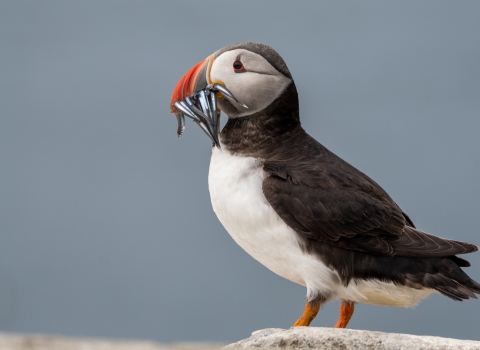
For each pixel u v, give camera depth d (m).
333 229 6.72
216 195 7.02
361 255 6.74
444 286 6.59
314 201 6.75
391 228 6.79
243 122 7.22
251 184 6.85
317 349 6.04
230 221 6.95
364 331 6.15
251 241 6.91
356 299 6.87
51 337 5.70
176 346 5.69
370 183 7.15
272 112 7.21
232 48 7.22
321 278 6.75
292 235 6.75
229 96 7.07
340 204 6.76
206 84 7.16
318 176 6.88
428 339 6.07
